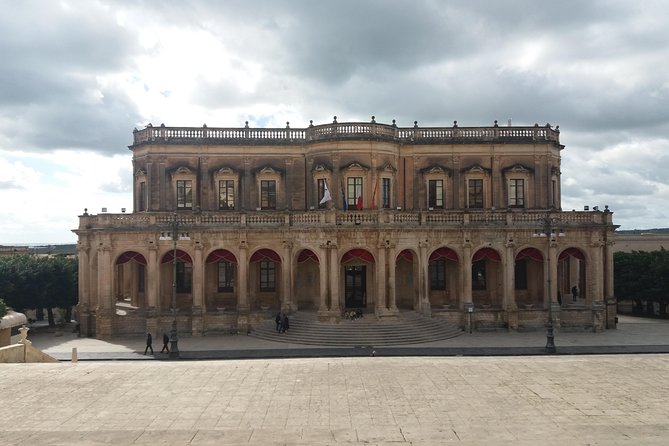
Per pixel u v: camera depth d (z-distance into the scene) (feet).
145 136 219.20
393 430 75.61
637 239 327.26
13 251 319.06
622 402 87.15
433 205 218.59
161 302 205.16
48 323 239.91
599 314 197.36
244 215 195.52
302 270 204.54
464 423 78.13
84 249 201.98
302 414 82.33
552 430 75.25
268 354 159.84
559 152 227.81
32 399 89.71
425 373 104.73
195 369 108.17
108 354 163.53
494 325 197.77
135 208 223.92
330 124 210.59
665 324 217.36
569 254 203.10
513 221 198.49
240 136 219.00
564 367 108.99
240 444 70.95
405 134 219.82
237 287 203.10
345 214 190.39
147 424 78.54
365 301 204.64
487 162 219.61
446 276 210.79
